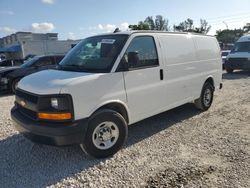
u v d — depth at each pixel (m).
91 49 4.68
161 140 4.82
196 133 5.13
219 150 4.29
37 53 46.06
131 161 4.02
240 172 3.56
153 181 3.43
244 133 5.04
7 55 43.91
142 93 4.64
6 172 3.80
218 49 7.14
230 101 7.77
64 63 4.75
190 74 5.87
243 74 15.02
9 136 5.21
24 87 4.14
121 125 4.20
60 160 4.12
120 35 4.61
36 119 3.79
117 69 4.22
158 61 4.94
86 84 3.82
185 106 7.20
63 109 3.64
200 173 3.58
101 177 3.59
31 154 4.37
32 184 3.47
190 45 5.92
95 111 3.97
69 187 3.39
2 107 8.00
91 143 3.92
